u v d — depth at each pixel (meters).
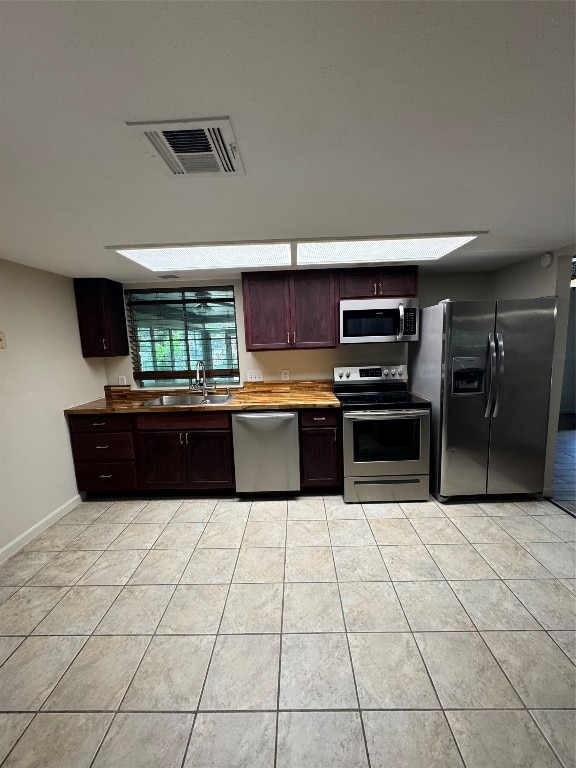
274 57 0.77
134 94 0.87
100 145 1.09
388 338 3.12
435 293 3.62
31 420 2.63
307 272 3.12
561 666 1.50
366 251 2.58
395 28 0.72
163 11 0.66
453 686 1.43
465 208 1.76
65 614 1.85
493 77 0.85
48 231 1.88
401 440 2.97
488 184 1.48
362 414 2.89
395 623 1.74
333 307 3.15
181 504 3.07
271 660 1.56
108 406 3.13
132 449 3.09
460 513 2.79
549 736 1.25
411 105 0.95
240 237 2.11
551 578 2.03
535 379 2.82
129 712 1.37
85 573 2.17
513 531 2.52
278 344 3.20
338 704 1.38
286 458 3.06
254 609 1.85
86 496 3.22
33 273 2.71
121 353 3.46
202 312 3.55
